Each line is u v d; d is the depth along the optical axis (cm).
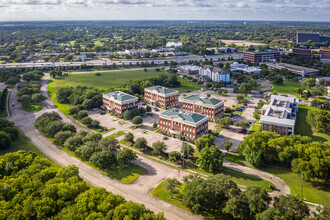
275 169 17750
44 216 12000
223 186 13212
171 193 15112
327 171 15662
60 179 14338
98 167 18038
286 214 11306
